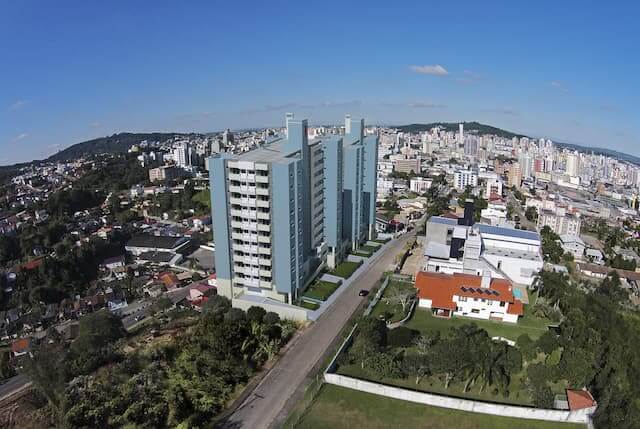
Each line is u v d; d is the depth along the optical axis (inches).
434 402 2411.4
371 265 4731.8
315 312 3550.7
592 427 2244.1
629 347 3309.5
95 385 2353.6
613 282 5093.5
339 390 2534.5
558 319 3472.0
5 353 4030.5
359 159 4879.4
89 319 3523.6
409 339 2940.5
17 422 2367.1
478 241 4170.8
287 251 3513.8
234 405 2396.7
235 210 3550.7
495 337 3142.2
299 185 3545.8
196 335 2869.1
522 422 2295.8
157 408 2149.4
